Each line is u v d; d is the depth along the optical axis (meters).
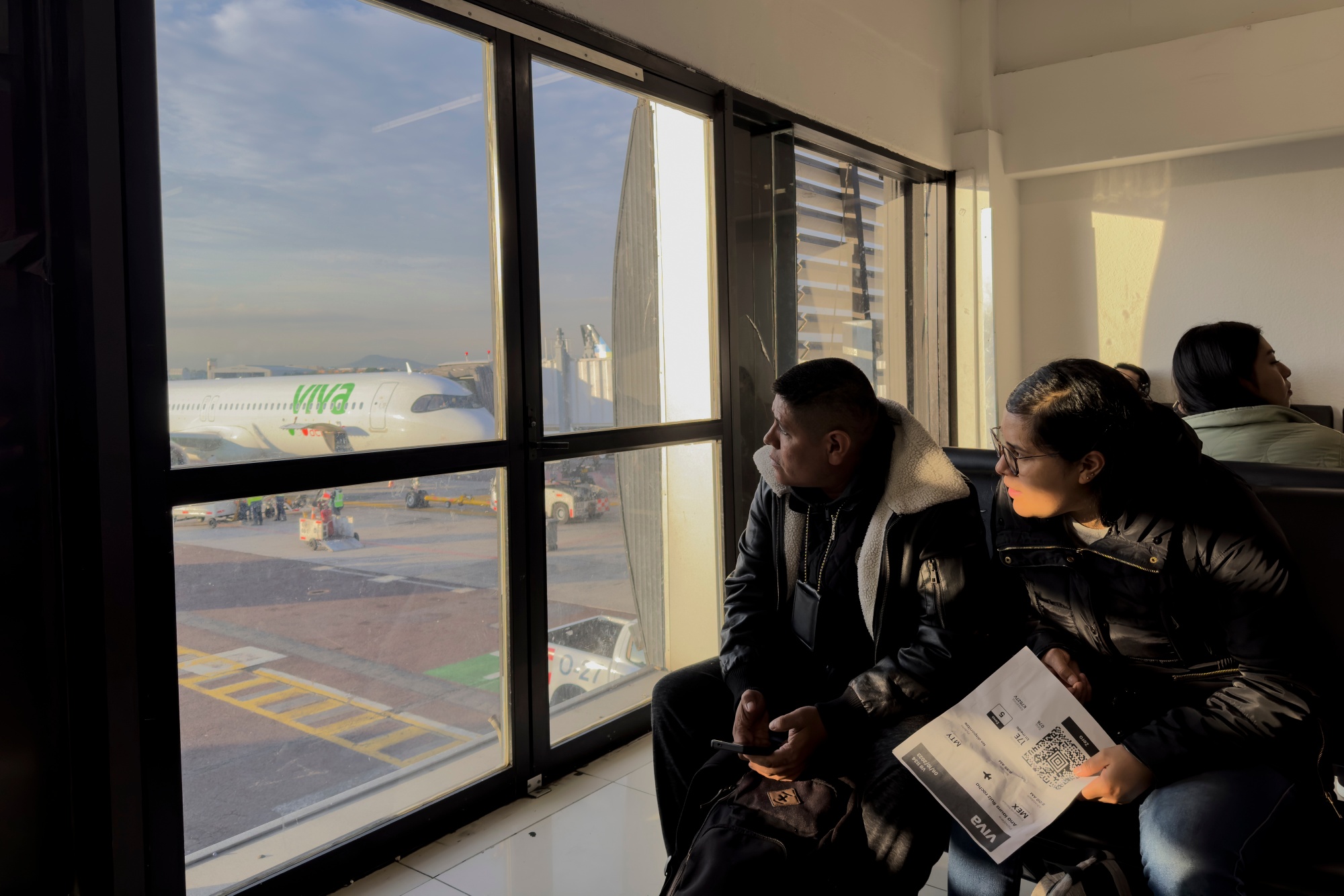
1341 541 1.33
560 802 2.03
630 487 2.40
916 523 1.35
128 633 1.36
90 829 1.38
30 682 1.32
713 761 1.34
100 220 1.32
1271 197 3.79
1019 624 1.45
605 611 2.34
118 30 1.35
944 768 1.19
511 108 1.99
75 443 1.35
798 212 3.22
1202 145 3.69
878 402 1.41
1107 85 3.90
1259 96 3.54
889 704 1.28
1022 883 1.63
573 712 2.25
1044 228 4.34
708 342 2.65
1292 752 1.14
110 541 1.34
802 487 1.42
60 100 1.32
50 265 1.32
